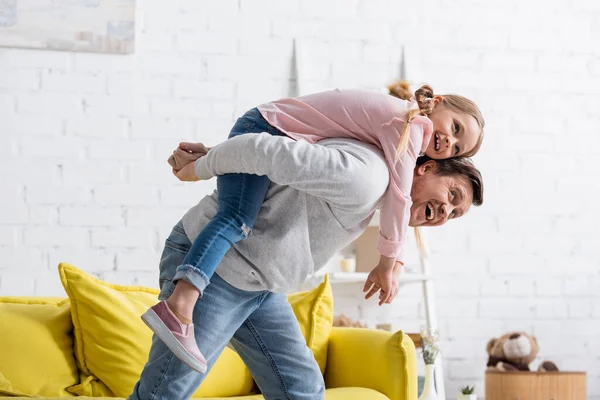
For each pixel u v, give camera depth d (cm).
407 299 412
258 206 189
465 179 215
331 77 412
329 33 414
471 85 426
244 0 407
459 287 417
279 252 190
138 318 288
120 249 386
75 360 287
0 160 379
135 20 393
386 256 197
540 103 431
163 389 191
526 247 425
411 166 193
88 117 388
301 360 218
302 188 183
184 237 201
